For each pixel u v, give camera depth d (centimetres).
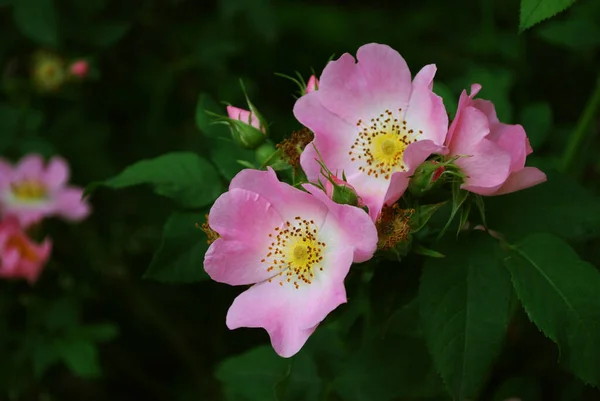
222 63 82
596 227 59
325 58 89
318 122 59
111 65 82
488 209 60
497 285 57
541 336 71
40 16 75
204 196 62
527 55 79
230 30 82
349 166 59
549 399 70
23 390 80
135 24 82
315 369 66
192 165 63
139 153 83
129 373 86
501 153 57
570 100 82
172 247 61
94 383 86
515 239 59
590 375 56
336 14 90
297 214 58
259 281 58
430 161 57
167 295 84
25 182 81
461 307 57
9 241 75
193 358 84
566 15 76
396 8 91
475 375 56
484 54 78
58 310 78
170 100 84
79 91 81
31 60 80
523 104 79
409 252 59
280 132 81
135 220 83
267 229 58
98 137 82
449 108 63
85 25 79
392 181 56
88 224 82
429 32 86
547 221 59
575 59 80
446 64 82
